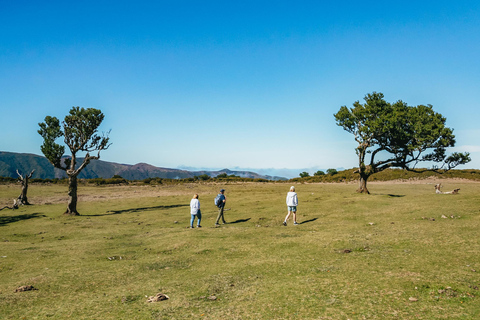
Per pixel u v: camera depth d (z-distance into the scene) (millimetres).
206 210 23031
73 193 23594
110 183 66375
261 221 17031
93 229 16812
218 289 6703
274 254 9523
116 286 7211
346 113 30984
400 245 9516
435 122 27562
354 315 4965
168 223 18156
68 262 9664
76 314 5566
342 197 26672
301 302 5648
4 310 5809
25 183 30531
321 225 14531
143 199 34500
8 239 14719
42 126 23625
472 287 5809
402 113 28359
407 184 52344
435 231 11016
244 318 5137
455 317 4691
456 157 28125
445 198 20250
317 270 7598
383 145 29797
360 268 7500
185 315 5383
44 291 6906
